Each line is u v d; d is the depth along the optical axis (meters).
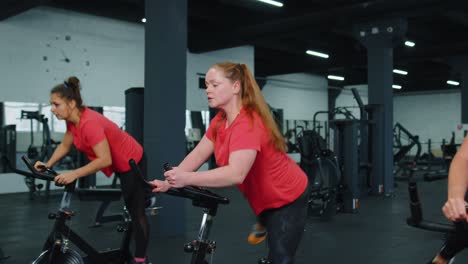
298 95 16.11
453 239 1.20
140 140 4.88
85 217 5.64
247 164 1.37
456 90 19.16
